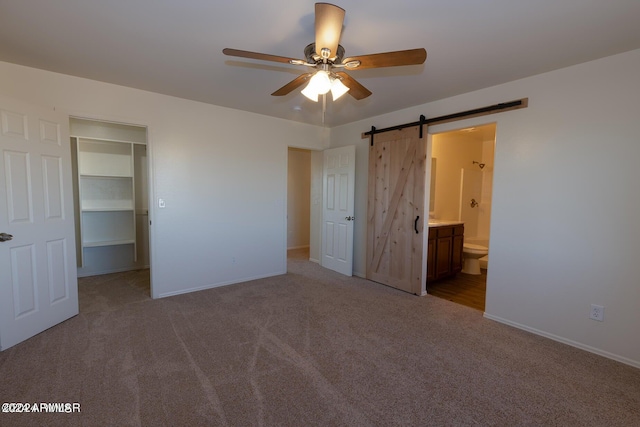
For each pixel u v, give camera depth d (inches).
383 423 65.5
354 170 173.8
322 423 65.3
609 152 91.8
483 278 181.3
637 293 88.4
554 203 103.0
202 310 124.6
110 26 78.7
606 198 92.7
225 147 153.1
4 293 90.9
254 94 131.7
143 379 78.8
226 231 156.9
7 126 91.0
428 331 109.0
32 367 82.8
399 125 152.0
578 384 79.8
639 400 73.9
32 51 93.0
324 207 195.2
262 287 155.4
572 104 98.2
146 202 189.9
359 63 72.6
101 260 177.9
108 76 113.0
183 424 64.2
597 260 94.9
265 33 81.5
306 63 74.9
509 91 112.4
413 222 146.6
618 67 89.7
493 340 103.0
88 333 103.0
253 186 164.4
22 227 95.7
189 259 146.3
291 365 86.4
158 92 130.6
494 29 77.2
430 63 97.3
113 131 175.9
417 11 69.6
